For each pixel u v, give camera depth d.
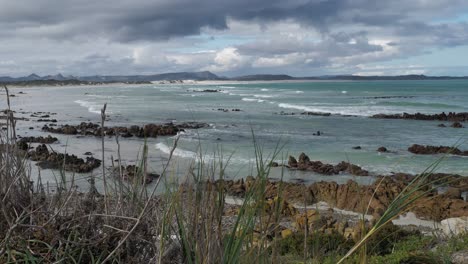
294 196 16.39
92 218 2.89
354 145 29.55
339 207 15.24
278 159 22.98
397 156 25.47
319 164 22.17
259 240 2.72
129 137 33.22
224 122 42.97
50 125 41.28
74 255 2.67
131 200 2.90
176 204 2.73
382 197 15.64
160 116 50.19
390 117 46.69
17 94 111.19
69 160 20.70
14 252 2.52
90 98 91.56
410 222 14.47
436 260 7.00
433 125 40.25
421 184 2.49
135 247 2.77
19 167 3.21
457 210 14.86
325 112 52.94
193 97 91.12
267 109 58.34
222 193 2.65
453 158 24.47
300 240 7.56
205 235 2.59
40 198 3.14
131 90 140.50
